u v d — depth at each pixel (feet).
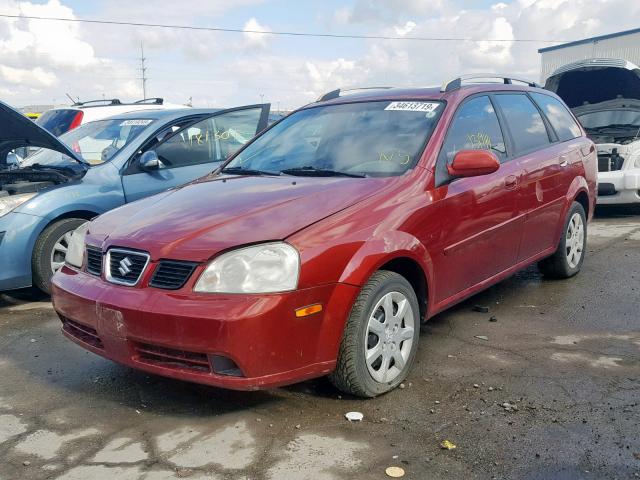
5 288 18.24
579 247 19.98
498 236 15.19
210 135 23.03
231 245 10.56
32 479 9.62
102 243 12.09
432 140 13.78
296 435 10.65
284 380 10.49
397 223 12.05
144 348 10.94
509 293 18.54
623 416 10.96
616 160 29.25
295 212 11.43
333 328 10.90
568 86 33.42
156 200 13.61
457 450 10.02
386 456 9.91
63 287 12.29
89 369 13.92
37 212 18.60
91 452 10.37
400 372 12.29
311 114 16.52
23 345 15.58
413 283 13.05
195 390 12.55
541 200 17.02
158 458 10.11
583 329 15.40
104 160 21.22
